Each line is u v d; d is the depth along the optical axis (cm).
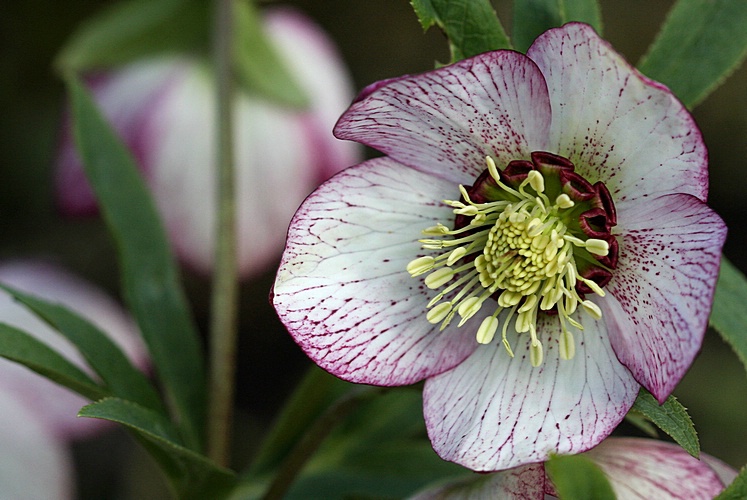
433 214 47
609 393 46
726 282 47
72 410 59
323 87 65
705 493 46
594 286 46
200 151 64
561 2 46
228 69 55
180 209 65
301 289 46
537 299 47
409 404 53
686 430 44
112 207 52
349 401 48
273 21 65
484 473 45
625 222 46
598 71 45
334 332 46
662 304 45
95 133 53
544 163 46
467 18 46
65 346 60
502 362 47
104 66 60
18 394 58
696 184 45
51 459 59
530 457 45
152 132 63
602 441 46
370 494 51
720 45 47
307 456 49
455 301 47
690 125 44
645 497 46
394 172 47
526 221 47
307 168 65
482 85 45
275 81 60
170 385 52
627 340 46
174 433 48
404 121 46
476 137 46
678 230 45
